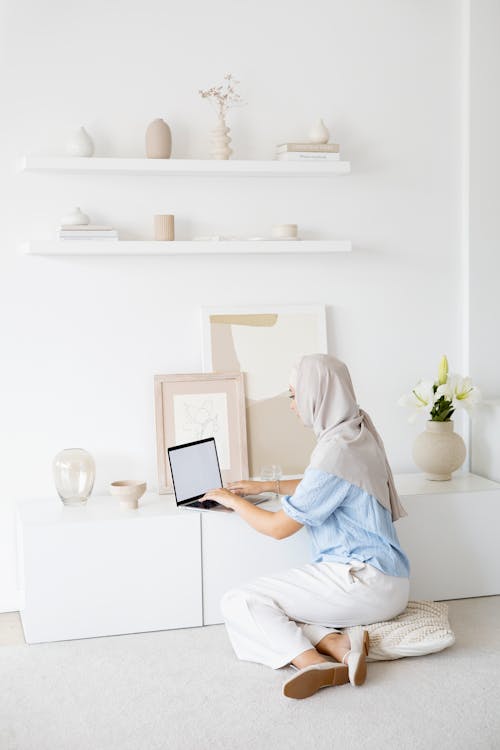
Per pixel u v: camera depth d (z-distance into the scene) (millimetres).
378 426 4297
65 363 3883
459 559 3848
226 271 4051
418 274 4301
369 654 3201
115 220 3914
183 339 4016
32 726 2764
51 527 3398
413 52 4207
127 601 3494
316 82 4102
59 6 3773
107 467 3955
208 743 2656
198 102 3963
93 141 3799
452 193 4312
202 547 3549
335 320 4207
